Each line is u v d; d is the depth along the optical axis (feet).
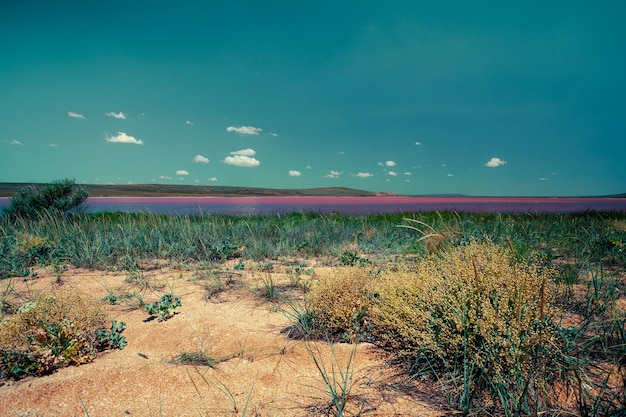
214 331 9.97
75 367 8.21
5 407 6.77
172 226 25.58
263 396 7.02
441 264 10.38
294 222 33.78
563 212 43.60
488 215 37.47
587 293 10.94
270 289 12.89
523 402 6.26
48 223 27.53
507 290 7.89
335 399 6.51
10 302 12.41
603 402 6.19
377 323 9.29
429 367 7.72
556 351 6.99
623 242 18.54
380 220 36.50
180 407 6.73
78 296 10.74
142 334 9.95
